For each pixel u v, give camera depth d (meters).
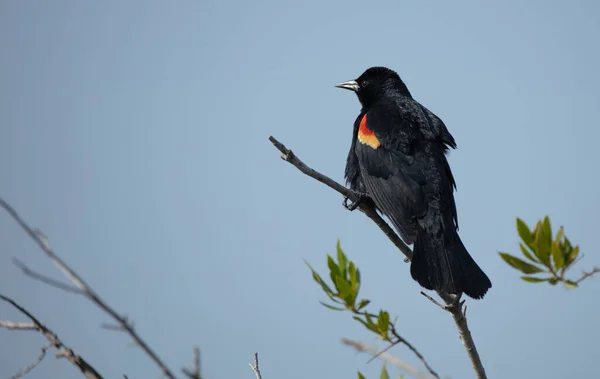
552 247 5.48
